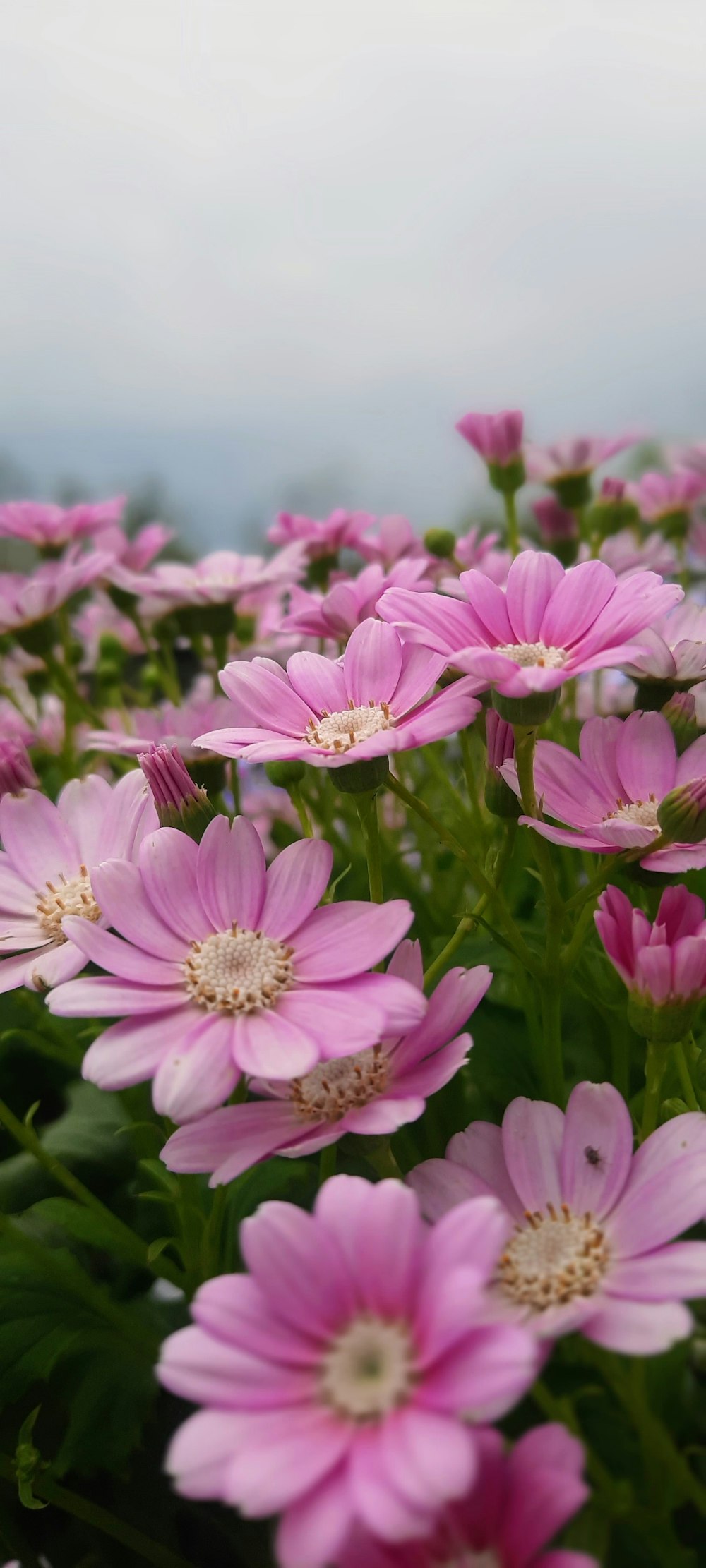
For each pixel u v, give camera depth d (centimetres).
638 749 23
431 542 35
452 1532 13
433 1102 24
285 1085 19
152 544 44
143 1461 22
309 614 28
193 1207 21
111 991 18
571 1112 17
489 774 23
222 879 20
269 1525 20
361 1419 13
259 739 21
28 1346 23
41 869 23
